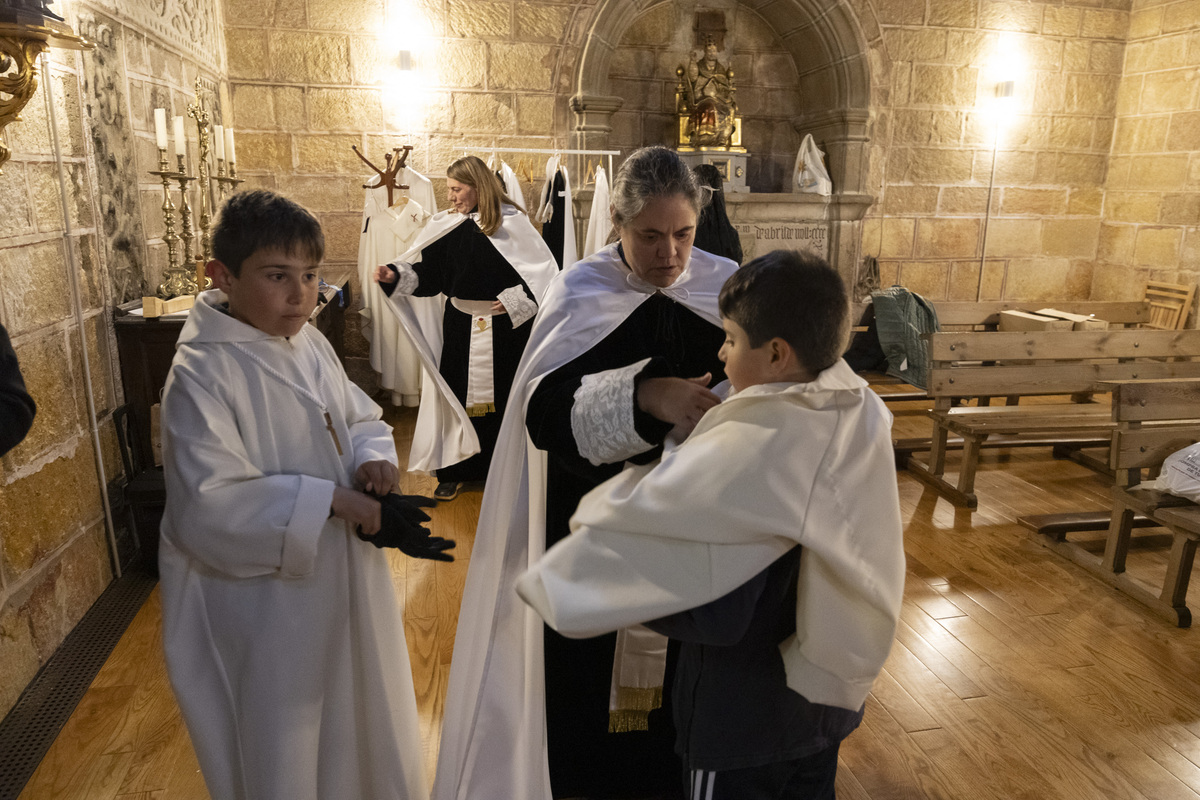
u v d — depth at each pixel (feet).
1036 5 21.68
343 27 18.15
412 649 8.69
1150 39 21.62
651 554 3.25
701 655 3.85
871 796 6.55
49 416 8.54
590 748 5.83
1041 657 8.64
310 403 4.58
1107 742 7.25
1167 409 10.22
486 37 18.86
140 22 11.65
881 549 3.45
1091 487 13.99
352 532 4.68
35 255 8.38
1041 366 13.71
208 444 4.12
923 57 21.42
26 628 7.85
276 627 4.42
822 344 3.29
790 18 21.16
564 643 5.57
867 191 21.85
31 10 6.38
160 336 10.43
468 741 5.49
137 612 9.29
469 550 11.21
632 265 4.93
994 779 6.77
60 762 6.79
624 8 19.06
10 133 7.93
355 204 18.93
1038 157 22.76
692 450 3.31
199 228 14.01
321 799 4.84
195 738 4.41
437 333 13.47
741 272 3.40
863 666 3.52
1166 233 21.35
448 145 19.19
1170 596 9.39
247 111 18.11
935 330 18.10
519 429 5.29
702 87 20.72
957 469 14.88
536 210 19.95
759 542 3.23
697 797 3.90
